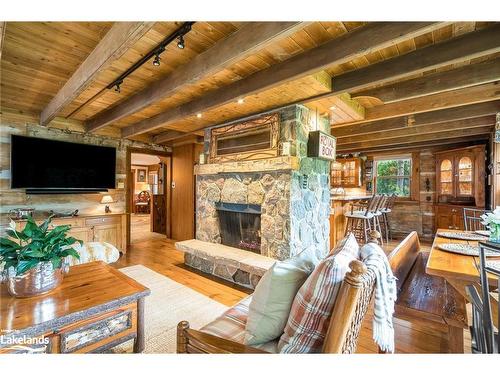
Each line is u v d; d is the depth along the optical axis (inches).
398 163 255.1
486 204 179.0
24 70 101.3
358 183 271.1
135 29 62.5
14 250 63.0
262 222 126.3
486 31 69.8
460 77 94.9
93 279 76.3
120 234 174.2
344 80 98.0
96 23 72.5
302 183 122.2
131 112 124.4
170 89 97.3
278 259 117.6
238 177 139.1
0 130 143.6
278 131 122.5
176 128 169.0
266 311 46.5
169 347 73.8
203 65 82.2
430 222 228.8
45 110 143.5
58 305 60.1
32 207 154.0
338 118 140.4
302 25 59.1
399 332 80.0
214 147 155.7
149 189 445.4
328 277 40.2
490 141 166.2
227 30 71.7
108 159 181.2
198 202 163.3
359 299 37.0
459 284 57.0
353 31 70.0
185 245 142.0
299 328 41.4
